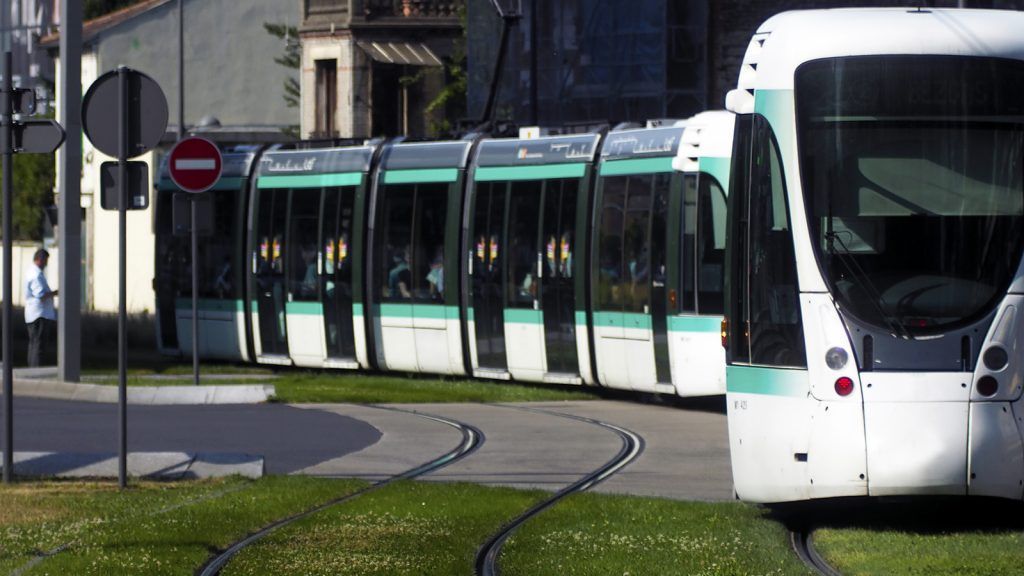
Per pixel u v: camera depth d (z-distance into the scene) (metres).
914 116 28.33
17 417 48.72
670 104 93.50
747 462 28.66
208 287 73.56
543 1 99.75
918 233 27.78
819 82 28.66
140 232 135.50
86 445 41.25
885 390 26.94
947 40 28.66
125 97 33.56
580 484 34.69
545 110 99.75
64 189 57.47
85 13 184.00
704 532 27.05
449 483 34.28
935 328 27.22
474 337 61.69
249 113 147.50
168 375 65.94
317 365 68.31
